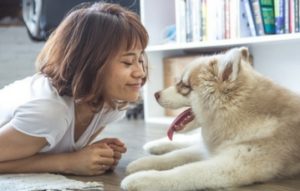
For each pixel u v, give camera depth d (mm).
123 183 970
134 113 2547
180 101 1188
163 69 2436
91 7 1200
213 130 1119
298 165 1094
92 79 1090
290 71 2088
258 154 1024
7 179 1064
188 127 1221
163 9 2441
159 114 2451
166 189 945
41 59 1227
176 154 1199
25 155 1119
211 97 1102
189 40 2193
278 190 988
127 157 1405
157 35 2430
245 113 1067
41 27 2607
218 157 1036
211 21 2084
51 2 2537
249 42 1897
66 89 1113
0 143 1083
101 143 1221
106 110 1226
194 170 974
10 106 1163
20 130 1076
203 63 1157
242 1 1954
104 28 1102
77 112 1168
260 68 2219
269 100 1090
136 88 1152
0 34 2811
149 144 1458
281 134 1057
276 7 1864
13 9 2789
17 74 2828
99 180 1107
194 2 2146
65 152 1209
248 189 991
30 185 1008
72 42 1113
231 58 1069
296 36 1706
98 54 1082
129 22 1146
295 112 1100
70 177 1136
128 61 1124
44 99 1095
